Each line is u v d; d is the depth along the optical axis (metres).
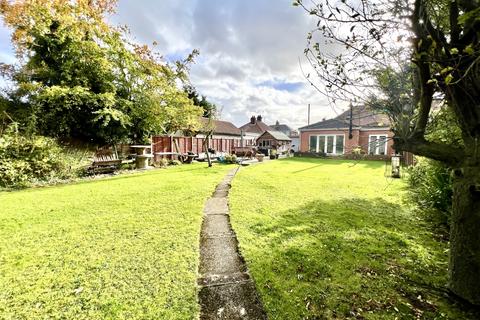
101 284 2.32
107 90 11.70
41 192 6.45
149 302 2.07
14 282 2.34
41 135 9.65
